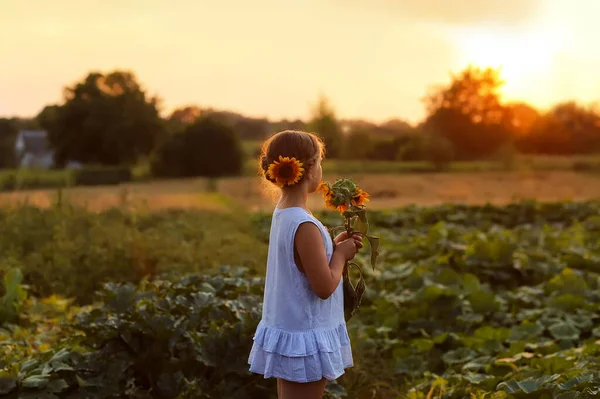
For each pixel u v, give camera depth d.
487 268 9.24
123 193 11.92
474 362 5.88
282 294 3.36
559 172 41.06
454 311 7.13
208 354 4.71
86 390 4.50
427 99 54.28
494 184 33.06
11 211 9.98
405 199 26.11
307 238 3.29
